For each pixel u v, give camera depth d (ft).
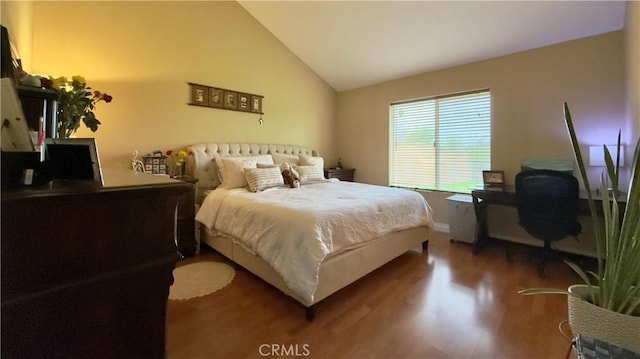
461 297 6.79
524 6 8.64
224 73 11.80
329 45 13.17
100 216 2.30
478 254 9.78
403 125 14.26
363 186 10.97
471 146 11.91
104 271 2.35
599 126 8.90
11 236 1.89
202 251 9.94
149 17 9.74
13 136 2.27
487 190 9.78
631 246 2.95
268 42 13.33
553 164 9.56
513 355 4.81
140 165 9.16
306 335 5.38
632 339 2.80
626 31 7.64
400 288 7.25
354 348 5.02
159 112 10.04
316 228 5.96
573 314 3.25
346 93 16.55
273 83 13.61
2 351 1.91
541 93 10.02
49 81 4.67
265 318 5.94
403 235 8.84
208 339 5.26
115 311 2.43
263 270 6.97
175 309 6.28
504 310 6.19
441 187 12.92
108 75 8.95
